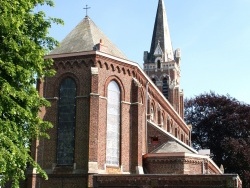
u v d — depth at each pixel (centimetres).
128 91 4194
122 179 3581
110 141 3969
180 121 7175
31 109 2303
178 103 8219
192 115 8938
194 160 4003
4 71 2033
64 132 3931
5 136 1867
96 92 3856
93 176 3644
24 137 2228
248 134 8162
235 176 3388
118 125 4050
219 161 8025
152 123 4569
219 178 3409
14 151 1853
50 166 3847
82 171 3731
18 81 2125
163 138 4469
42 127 2344
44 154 3884
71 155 3850
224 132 8375
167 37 8694
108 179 3606
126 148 4038
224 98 8750
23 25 2189
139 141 4062
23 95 2020
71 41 4362
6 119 2027
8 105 1970
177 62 8800
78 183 3700
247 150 7312
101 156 3834
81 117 3884
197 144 8706
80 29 4516
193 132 8794
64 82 4044
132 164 4019
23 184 3744
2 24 1861
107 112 4006
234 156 7438
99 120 3894
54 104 3991
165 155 3994
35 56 2098
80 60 4009
